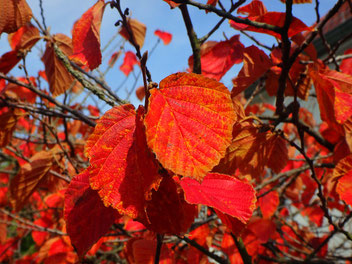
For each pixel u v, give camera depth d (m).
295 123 0.57
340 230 0.64
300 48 0.48
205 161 0.26
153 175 0.27
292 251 1.54
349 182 0.41
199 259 0.75
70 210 0.33
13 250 1.85
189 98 0.28
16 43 0.64
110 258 1.20
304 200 1.58
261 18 0.45
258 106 1.67
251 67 0.48
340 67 0.84
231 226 0.34
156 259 0.38
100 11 0.45
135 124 0.29
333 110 0.50
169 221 0.32
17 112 0.73
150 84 0.29
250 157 0.50
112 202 0.27
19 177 0.67
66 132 0.88
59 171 0.88
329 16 0.47
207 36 0.55
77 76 0.52
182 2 0.42
